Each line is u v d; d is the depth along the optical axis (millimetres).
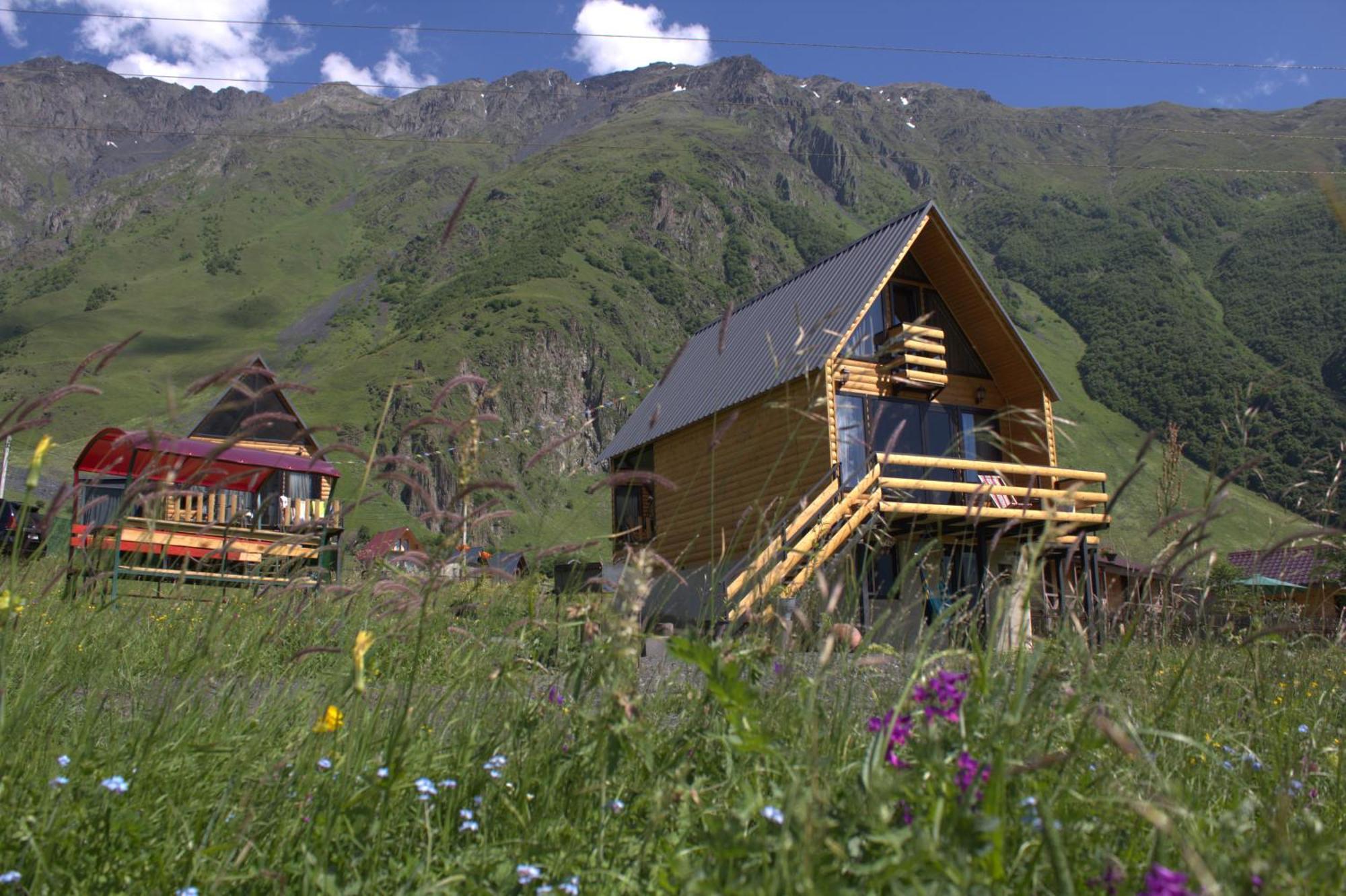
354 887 2496
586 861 2627
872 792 2184
